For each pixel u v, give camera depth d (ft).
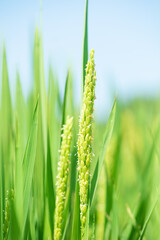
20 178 1.66
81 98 1.80
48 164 1.92
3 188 1.84
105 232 2.16
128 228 2.15
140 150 3.02
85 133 1.62
